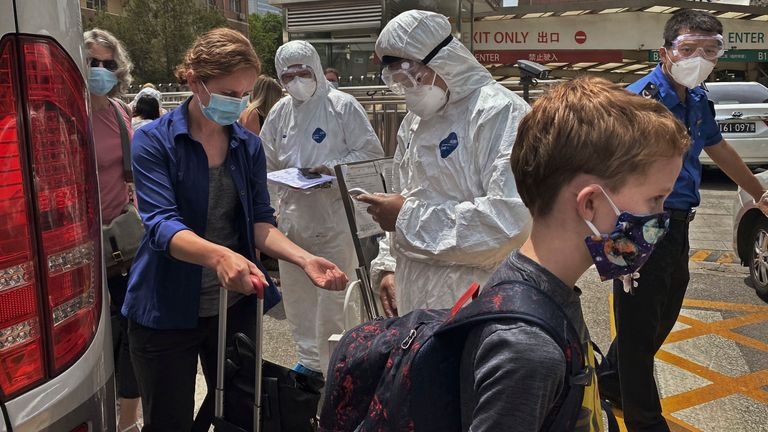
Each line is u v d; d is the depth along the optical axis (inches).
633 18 768.3
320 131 143.7
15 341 52.5
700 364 160.1
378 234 103.9
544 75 189.2
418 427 44.1
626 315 109.2
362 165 103.7
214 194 91.7
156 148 87.0
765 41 834.2
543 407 38.7
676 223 109.3
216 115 86.6
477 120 86.0
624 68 906.1
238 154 93.4
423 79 87.6
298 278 146.1
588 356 42.9
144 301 88.7
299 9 358.3
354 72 350.9
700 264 253.8
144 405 93.4
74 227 57.9
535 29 785.6
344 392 49.9
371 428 46.1
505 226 81.0
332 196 141.7
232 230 94.4
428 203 88.9
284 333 182.2
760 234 213.5
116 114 127.3
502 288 42.2
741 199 222.8
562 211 42.5
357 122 144.9
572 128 41.1
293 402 82.4
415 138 94.0
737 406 138.4
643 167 40.5
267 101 212.1
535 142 43.3
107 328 63.8
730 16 810.8
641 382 110.2
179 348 91.0
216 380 91.7
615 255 41.8
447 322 43.5
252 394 83.9
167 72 1563.7
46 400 54.6
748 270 244.7
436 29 85.5
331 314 140.3
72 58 58.8
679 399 141.9
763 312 198.7
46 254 54.7
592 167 40.7
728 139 396.8
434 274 89.7
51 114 55.5
